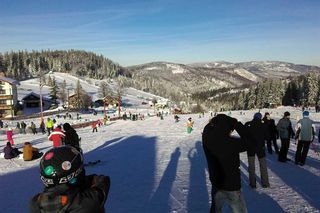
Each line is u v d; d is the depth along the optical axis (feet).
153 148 64.49
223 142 15.69
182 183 32.01
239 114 253.85
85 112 307.99
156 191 29.30
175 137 90.27
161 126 150.10
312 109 306.55
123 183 33.19
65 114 263.49
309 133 38.40
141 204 25.53
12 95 262.06
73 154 7.36
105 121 176.35
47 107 325.01
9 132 79.87
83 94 358.02
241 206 15.87
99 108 377.09
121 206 25.18
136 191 29.60
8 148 55.01
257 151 28.48
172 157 50.78
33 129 120.78
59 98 399.03
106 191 7.80
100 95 468.34
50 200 6.95
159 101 464.24
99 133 114.32
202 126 146.51
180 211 23.47
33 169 45.27
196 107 556.92
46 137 102.01
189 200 26.08
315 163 40.27
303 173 34.24
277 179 31.81
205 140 16.25
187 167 40.91
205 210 23.49
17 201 28.66
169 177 35.19
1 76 284.00
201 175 35.60
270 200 24.97
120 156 54.60
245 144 15.97
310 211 22.24
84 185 7.75
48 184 7.13
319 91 367.04
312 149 53.78
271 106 383.86
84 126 158.81
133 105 455.63
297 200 24.72
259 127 28.35
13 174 42.27
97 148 68.49
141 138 89.04
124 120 215.31
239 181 15.87
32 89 494.59
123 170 40.86
